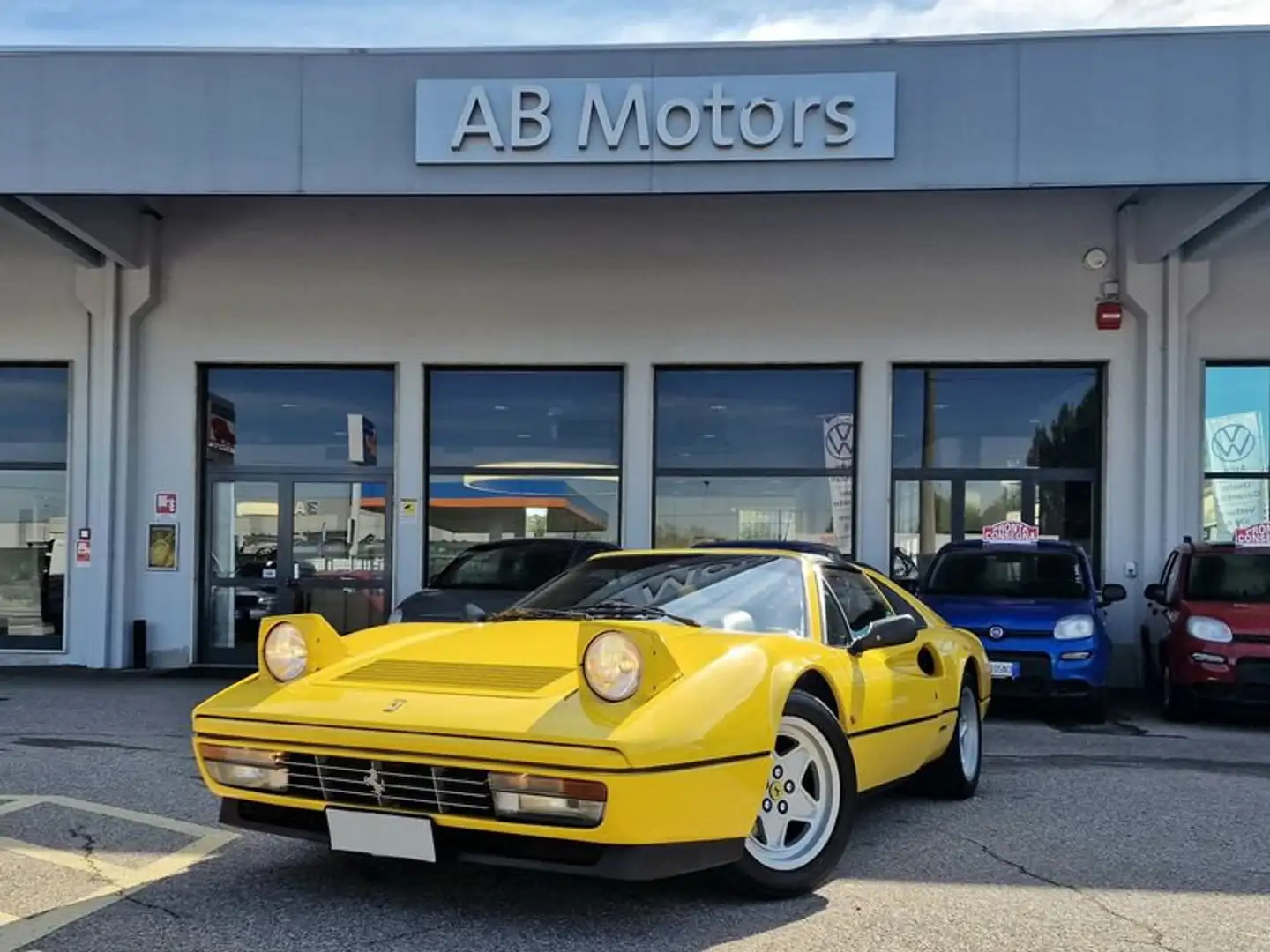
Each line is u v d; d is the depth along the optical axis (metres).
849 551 13.12
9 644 13.51
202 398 13.53
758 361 13.09
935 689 5.87
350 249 13.38
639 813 3.64
